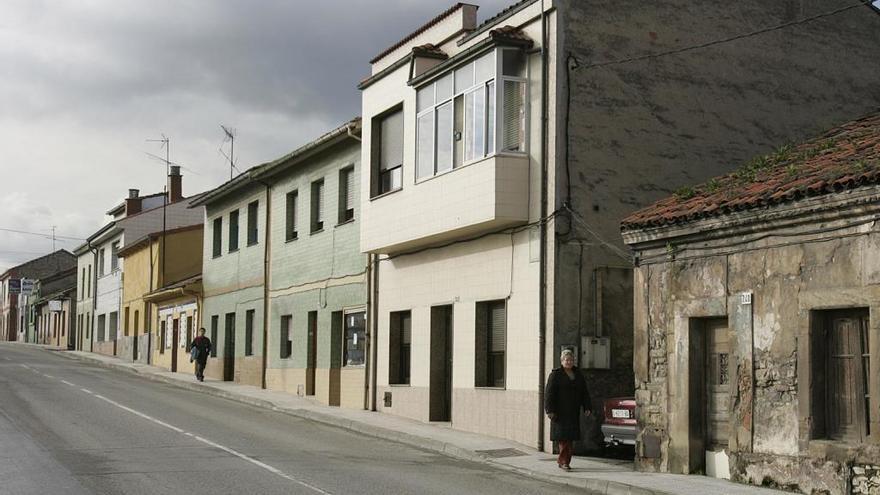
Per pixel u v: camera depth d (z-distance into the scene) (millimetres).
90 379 34438
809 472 12656
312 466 14883
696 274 14734
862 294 12117
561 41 18453
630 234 15820
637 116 18984
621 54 18984
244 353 34219
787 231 13250
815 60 21094
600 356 18031
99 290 60156
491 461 16734
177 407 24594
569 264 18109
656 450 15211
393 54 25000
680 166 19266
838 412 12664
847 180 12078
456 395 20734
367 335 24781
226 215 37250
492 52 18922
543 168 18359
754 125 20172
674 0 19688
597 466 16016
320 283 28125
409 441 19391
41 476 13195
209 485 12805
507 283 19250
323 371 27375
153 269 47094
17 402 24062
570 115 18406
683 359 14820
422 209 21031
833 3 21547
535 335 18266
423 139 21266
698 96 19672
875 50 21906
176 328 42562
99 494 11969
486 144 18922
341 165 27078
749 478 13547
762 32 20500
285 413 24922
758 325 13602
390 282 24062
